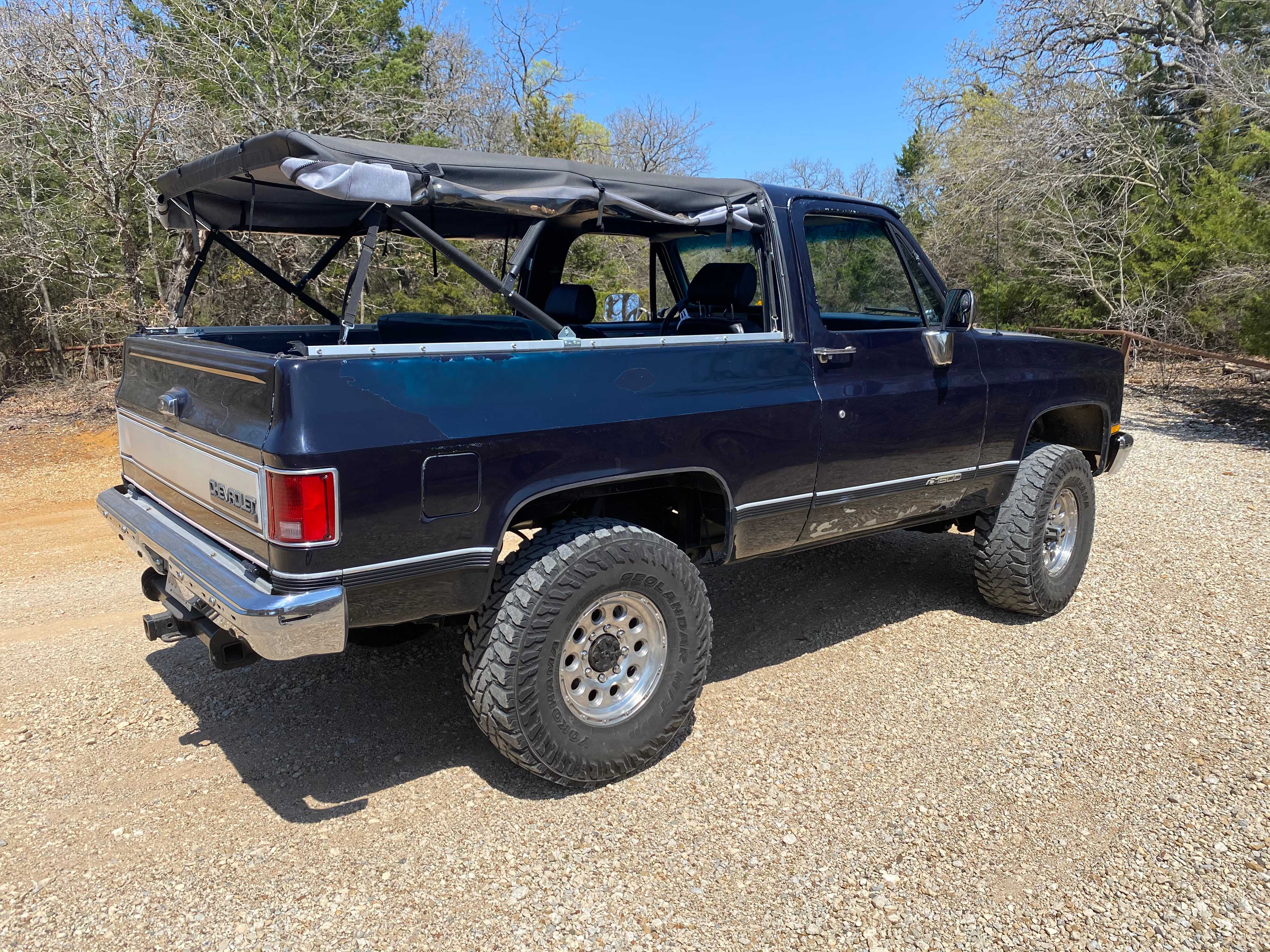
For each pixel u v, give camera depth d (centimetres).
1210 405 1297
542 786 319
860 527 402
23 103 1238
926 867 273
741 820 297
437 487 274
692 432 328
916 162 3206
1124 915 252
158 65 1338
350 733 360
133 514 358
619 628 318
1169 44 1856
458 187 284
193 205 370
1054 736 350
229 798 313
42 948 240
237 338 401
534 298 489
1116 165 1692
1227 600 497
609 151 3105
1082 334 1480
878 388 388
